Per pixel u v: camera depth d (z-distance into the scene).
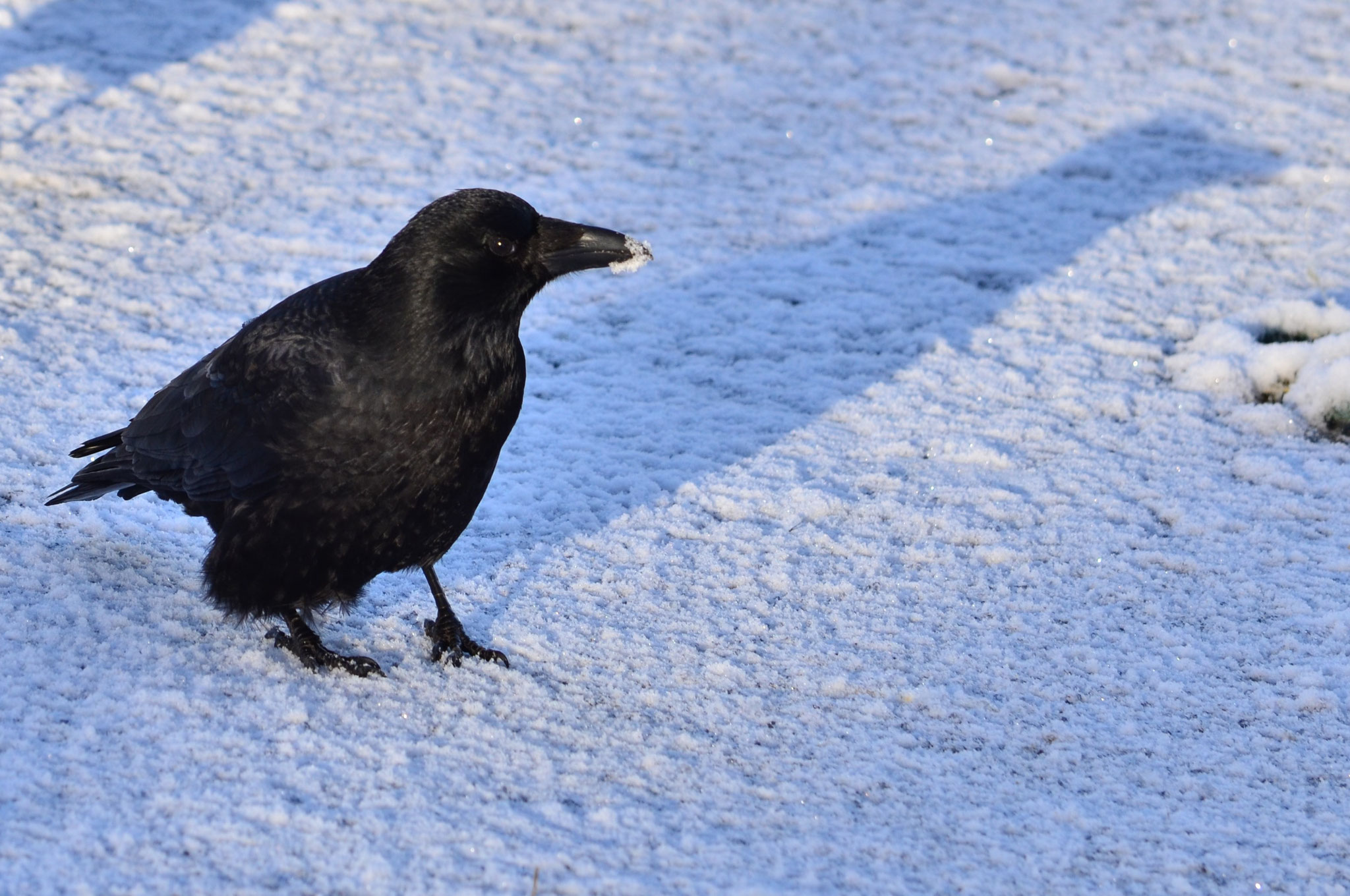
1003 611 9.35
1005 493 10.79
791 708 8.25
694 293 13.95
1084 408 12.08
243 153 15.58
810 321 13.52
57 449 10.30
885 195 15.93
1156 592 9.58
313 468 7.96
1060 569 9.85
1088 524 10.41
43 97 16.14
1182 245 14.96
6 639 8.09
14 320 11.91
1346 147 17.17
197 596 8.96
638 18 20.19
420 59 18.38
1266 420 11.90
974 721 8.19
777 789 7.46
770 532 10.25
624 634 8.95
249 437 8.11
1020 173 16.55
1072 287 14.12
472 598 9.28
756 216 15.42
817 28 20.25
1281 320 13.23
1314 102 18.36
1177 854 7.05
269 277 13.16
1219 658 8.86
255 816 6.81
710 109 17.81
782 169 16.48
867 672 8.63
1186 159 16.88
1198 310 13.66
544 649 8.74
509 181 15.52
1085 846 7.09
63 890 6.15
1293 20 20.88
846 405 12.13
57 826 6.57
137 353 11.71
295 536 8.09
